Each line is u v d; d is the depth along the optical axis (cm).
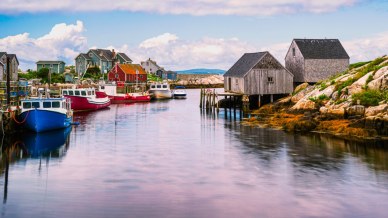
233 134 3456
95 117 4966
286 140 3097
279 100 5344
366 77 3794
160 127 3994
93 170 2186
